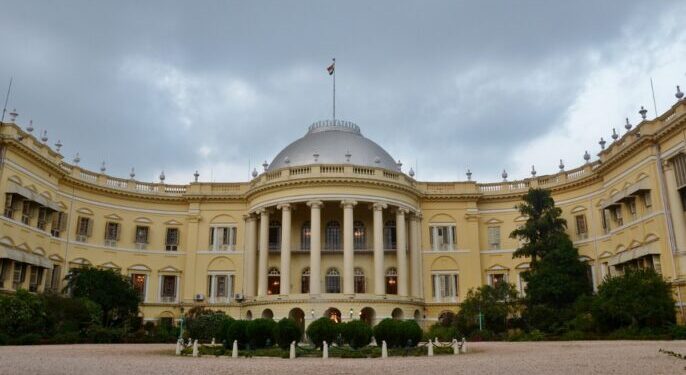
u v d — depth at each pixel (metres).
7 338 33.12
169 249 55.47
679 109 38.84
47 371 17.25
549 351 25.89
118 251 53.22
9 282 40.31
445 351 26.89
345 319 46.06
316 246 48.38
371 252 53.44
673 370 15.89
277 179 50.53
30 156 43.53
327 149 56.00
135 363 20.69
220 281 54.41
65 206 49.75
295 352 25.50
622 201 45.12
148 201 55.75
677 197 39.00
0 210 39.75
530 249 47.31
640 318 35.53
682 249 38.12
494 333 43.66
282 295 47.69
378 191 50.53
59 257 48.25
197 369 18.44
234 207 56.19
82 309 40.00
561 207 53.50
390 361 21.92
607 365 18.08
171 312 53.75
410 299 49.50
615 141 46.69
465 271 54.44
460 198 56.22
